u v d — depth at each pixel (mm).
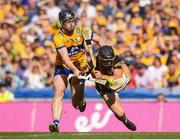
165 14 58125
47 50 53750
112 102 29250
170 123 42844
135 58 52562
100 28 56938
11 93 48281
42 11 59594
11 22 58750
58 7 60406
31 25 58750
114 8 59375
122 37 55625
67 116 42469
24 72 51875
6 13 60250
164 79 50219
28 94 48344
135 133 29375
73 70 28688
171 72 50281
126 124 30016
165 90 47500
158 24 56750
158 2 59125
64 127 42344
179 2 59594
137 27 56938
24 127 43375
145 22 57281
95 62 29641
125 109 43250
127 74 29188
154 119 42938
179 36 55719
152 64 50781
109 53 28422
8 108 43719
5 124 43562
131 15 58656
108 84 28500
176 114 42906
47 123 43188
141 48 53875
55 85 29562
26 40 56156
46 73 51469
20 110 43688
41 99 48312
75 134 28078
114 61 29328
